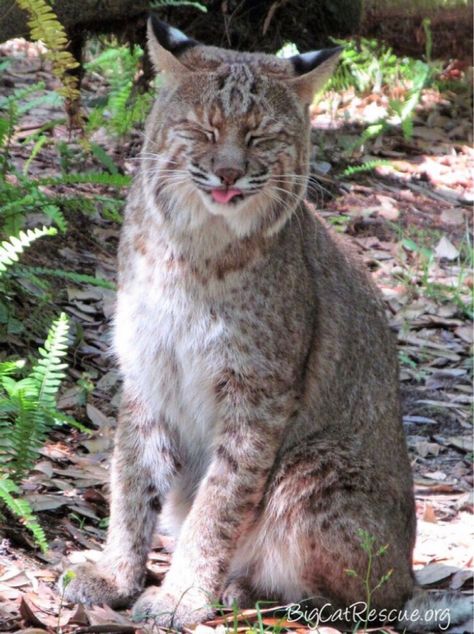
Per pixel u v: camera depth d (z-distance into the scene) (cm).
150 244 955
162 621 912
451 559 1136
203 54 964
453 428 1440
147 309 962
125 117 1733
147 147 966
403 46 2277
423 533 1191
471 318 1694
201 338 952
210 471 962
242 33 1789
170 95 953
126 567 962
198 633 890
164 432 998
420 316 1669
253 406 953
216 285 942
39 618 849
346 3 1873
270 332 952
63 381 1264
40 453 1124
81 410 1225
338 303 1021
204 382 962
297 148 967
